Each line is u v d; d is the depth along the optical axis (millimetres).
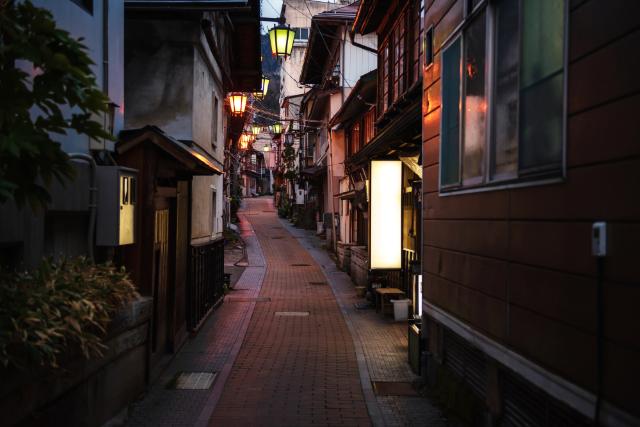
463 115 6242
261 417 7137
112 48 7324
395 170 14484
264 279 20922
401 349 10781
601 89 3557
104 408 6008
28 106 3541
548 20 4246
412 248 13719
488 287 5543
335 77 25578
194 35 11391
